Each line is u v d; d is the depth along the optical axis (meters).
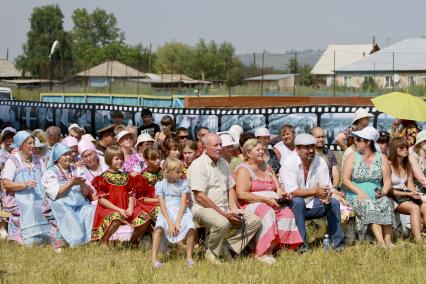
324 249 11.44
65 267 10.84
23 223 12.84
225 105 24.06
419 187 12.70
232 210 11.23
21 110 23.08
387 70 69.81
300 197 11.56
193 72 126.19
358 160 12.05
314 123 17.36
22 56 121.19
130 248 12.16
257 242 11.20
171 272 10.45
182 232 10.99
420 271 10.18
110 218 12.09
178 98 33.25
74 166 12.73
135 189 12.30
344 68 72.12
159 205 11.38
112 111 20.91
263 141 13.48
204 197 11.21
